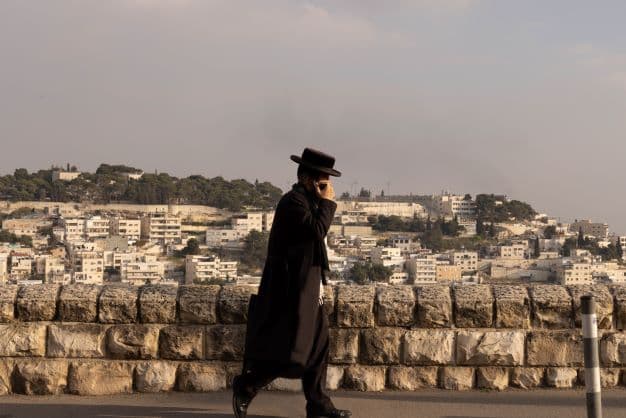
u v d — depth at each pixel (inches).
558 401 316.8
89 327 334.3
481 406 312.2
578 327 332.5
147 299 334.6
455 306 333.1
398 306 332.8
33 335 333.1
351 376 331.9
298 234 286.8
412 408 310.5
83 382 332.5
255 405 319.6
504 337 331.0
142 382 332.8
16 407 316.8
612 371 330.6
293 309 285.6
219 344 333.4
